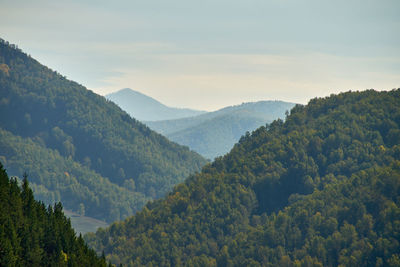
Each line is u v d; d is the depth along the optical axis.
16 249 178.50
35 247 186.75
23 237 186.50
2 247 170.50
